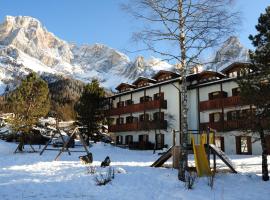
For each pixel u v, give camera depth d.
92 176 13.73
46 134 48.91
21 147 32.03
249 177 14.65
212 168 18.05
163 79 44.03
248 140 32.94
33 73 35.72
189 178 11.95
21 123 31.78
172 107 40.50
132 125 43.78
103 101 46.69
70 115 81.62
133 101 46.62
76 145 41.53
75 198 10.02
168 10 12.84
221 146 35.38
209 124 35.72
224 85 35.97
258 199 10.41
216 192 11.35
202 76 39.44
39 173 15.16
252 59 14.37
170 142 40.09
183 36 12.99
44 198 9.94
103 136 50.47
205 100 37.84
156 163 17.64
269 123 14.22
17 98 32.97
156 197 10.48
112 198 10.13
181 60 13.16
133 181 12.70
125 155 30.34
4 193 10.52
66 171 15.65
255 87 14.05
